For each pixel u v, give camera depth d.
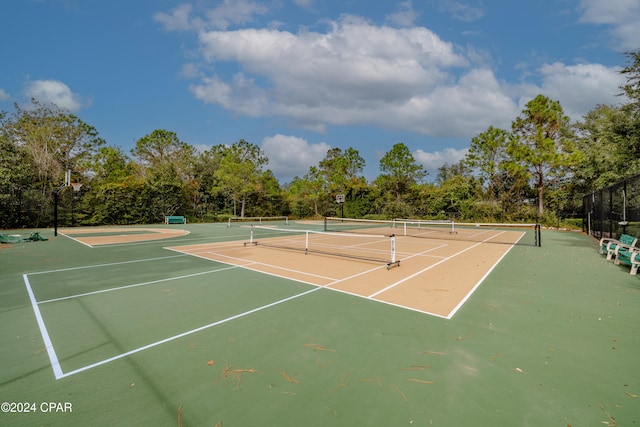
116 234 19.33
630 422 2.30
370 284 6.48
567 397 2.62
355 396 2.65
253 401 2.60
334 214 41.09
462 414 2.40
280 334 3.96
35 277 7.30
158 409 2.51
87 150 35.09
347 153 53.28
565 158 23.31
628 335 3.88
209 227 26.09
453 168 49.28
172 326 4.26
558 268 8.12
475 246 12.91
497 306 5.02
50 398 2.67
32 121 30.56
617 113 18.62
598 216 15.16
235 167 35.66
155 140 42.88
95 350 3.57
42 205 24.98
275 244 13.67
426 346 3.59
